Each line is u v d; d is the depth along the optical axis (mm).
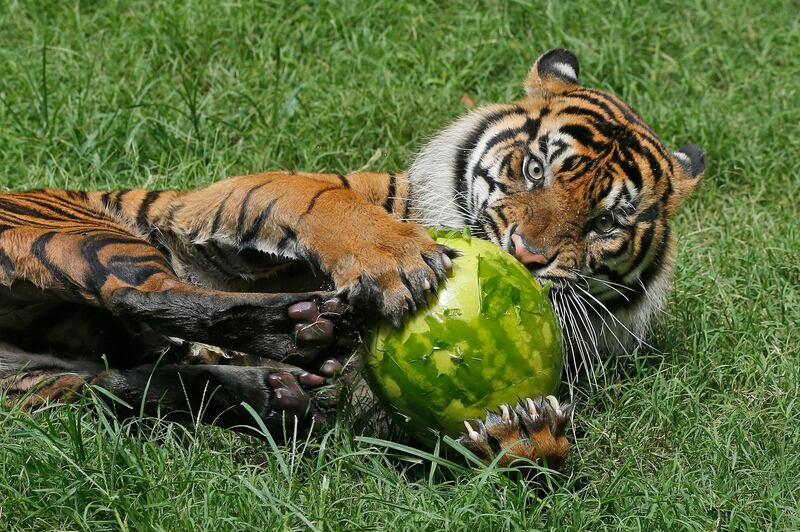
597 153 11062
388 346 8555
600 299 11258
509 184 11227
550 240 10672
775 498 8852
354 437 9234
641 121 11859
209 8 16422
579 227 10828
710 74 17266
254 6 16422
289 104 14742
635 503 8688
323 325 8531
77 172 13461
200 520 7805
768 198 14938
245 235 10070
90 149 13766
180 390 9227
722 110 16047
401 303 8484
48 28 16078
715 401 10578
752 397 10609
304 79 15539
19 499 7738
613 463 9578
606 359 11414
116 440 8227
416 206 11852
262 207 9867
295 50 16312
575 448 9688
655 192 11398
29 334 9906
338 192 9633
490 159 11477
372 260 8648
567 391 10930
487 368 8500
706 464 9469
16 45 16016
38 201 10672
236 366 9945
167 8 16250
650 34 17625
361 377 9859
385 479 8570
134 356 10133
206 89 15555
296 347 8633
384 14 17031
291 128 14523
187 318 8859
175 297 8914
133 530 7762
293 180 10000
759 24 18312
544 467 8547
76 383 9234
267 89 15188
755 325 11828
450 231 9227
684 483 8969
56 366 9930
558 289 10672
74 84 14758
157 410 9195
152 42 15836
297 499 8211
